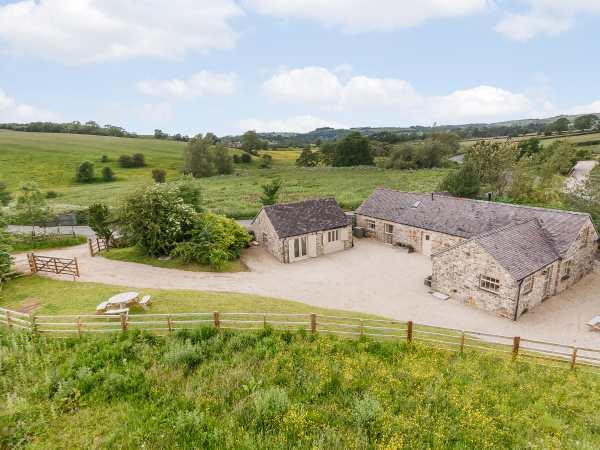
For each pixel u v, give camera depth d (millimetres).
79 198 63031
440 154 103812
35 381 13180
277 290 26062
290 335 16844
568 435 11070
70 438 10469
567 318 21969
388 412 11516
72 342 15852
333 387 13156
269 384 13016
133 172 97000
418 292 25891
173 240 30969
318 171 102875
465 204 32719
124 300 19328
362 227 40312
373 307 23641
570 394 13438
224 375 13438
